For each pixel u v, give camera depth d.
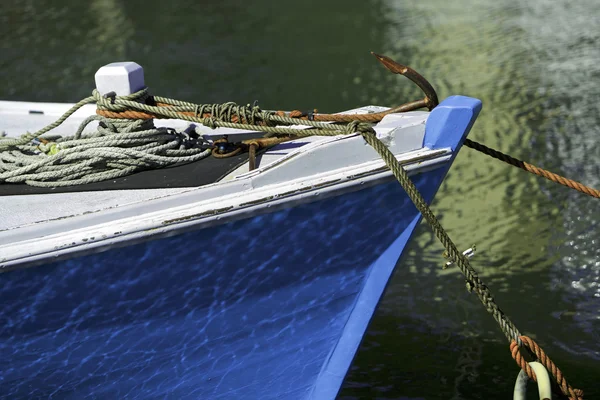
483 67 9.16
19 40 10.65
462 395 4.14
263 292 3.22
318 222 3.12
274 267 3.17
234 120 3.39
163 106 3.47
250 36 10.70
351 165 3.11
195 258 3.01
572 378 4.20
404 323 4.83
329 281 3.32
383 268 3.35
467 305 4.97
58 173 3.29
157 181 3.25
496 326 4.74
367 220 3.21
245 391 3.54
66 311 2.95
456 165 6.79
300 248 3.17
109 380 3.24
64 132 4.11
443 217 6.00
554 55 9.41
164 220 2.86
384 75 9.03
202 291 3.11
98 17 11.77
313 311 3.38
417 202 3.00
